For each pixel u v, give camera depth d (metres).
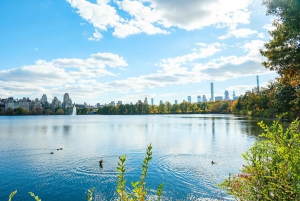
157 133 57.50
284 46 20.11
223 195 16.69
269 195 3.72
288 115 61.88
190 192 17.27
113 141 44.28
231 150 32.78
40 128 75.69
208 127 69.62
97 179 20.69
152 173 22.12
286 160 3.58
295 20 14.49
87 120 133.25
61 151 33.94
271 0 15.65
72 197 17.03
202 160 27.06
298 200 3.36
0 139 47.75
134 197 2.80
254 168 3.97
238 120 94.06
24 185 19.64
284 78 23.11
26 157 29.98
